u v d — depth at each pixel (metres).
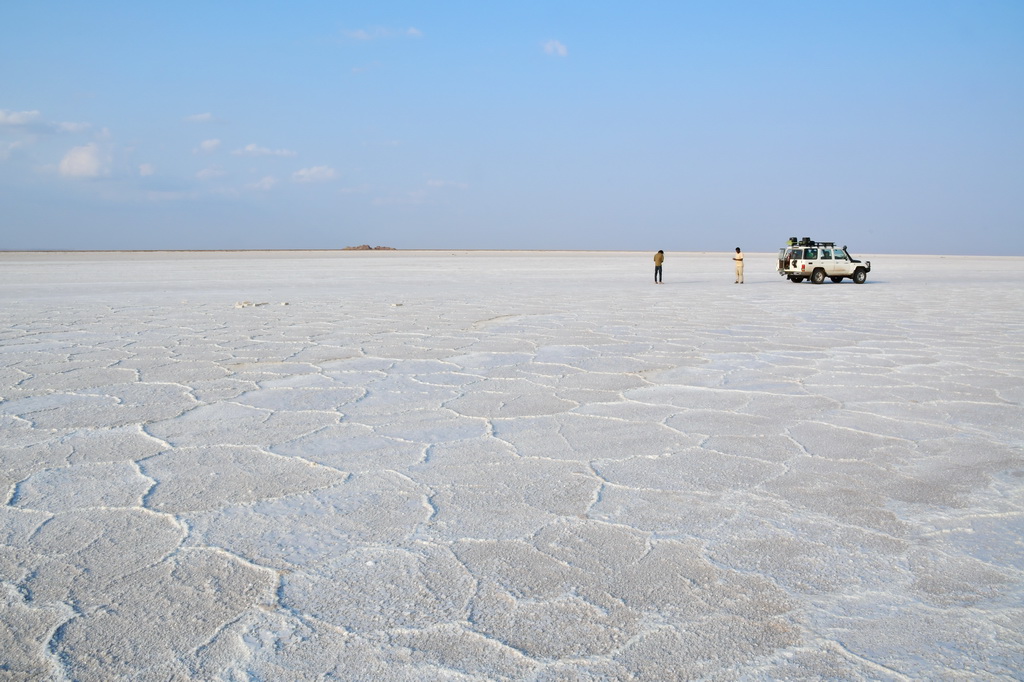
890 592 2.97
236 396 6.69
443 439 5.25
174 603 2.88
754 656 2.51
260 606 2.86
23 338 10.74
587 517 3.76
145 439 5.25
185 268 41.75
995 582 3.05
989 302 18.25
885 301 18.55
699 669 2.43
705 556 3.29
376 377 7.64
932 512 3.82
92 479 4.37
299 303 17.31
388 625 2.71
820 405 6.32
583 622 2.73
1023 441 5.17
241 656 2.52
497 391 6.91
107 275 32.69
